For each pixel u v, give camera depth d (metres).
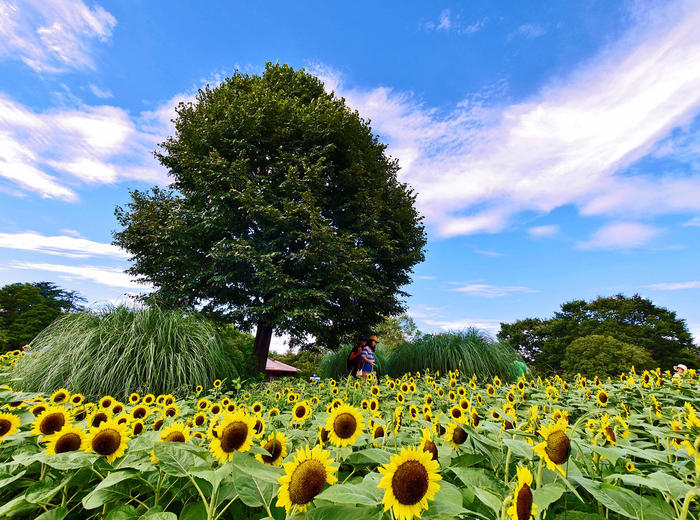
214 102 11.97
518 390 3.83
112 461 1.29
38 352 5.93
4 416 1.61
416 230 13.71
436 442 1.71
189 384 5.55
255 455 1.33
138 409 2.40
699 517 1.03
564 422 1.13
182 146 11.33
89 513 1.29
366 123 12.84
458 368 8.69
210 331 7.27
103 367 5.26
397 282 13.45
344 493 0.92
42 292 41.47
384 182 12.86
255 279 10.06
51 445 1.30
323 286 10.09
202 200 10.85
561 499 1.26
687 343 28.78
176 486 1.28
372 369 9.09
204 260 10.33
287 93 12.85
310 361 19.14
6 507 1.12
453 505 0.93
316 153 10.87
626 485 1.33
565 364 19.33
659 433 1.62
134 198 10.85
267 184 10.25
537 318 38.16
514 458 1.49
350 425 1.44
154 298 8.29
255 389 5.29
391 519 0.89
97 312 6.73
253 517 1.14
